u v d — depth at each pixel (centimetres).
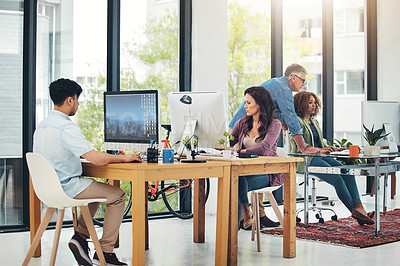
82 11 529
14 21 500
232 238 352
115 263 341
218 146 399
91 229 331
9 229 496
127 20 552
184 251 408
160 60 573
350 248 418
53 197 319
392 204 660
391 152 506
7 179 500
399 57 737
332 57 700
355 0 725
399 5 737
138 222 307
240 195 403
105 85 543
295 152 500
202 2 575
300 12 682
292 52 676
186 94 408
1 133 498
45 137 332
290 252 385
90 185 333
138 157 337
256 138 437
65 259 383
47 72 514
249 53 643
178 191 573
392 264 369
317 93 695
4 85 498
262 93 436
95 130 539
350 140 720
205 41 579
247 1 641
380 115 499
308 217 528
